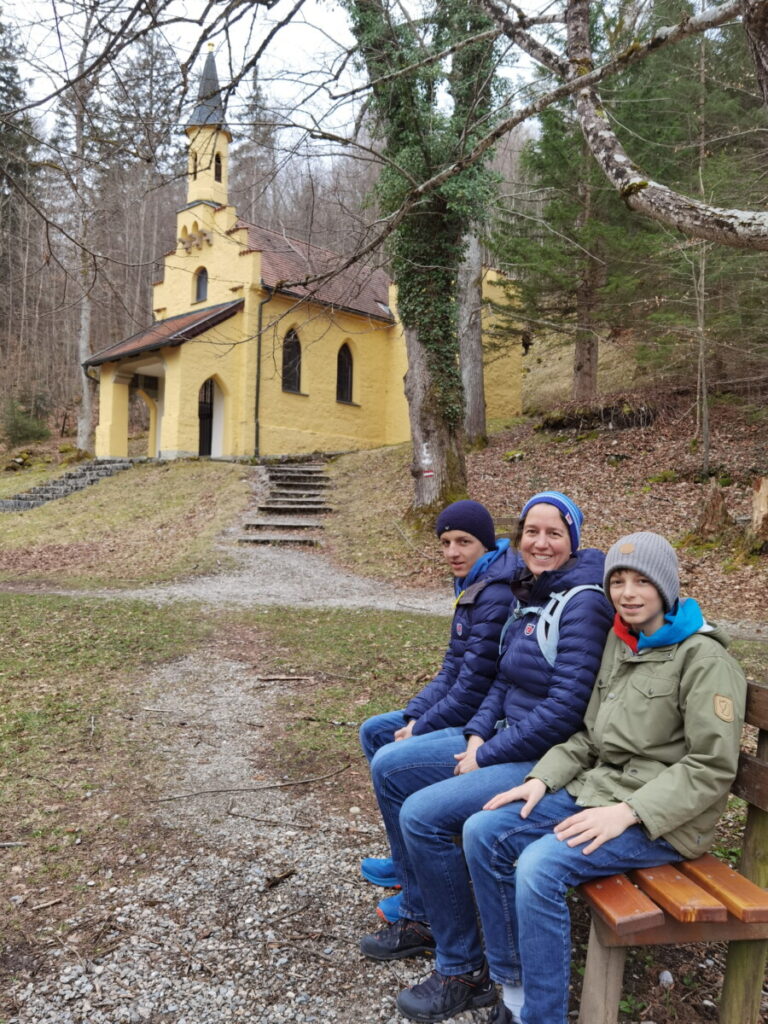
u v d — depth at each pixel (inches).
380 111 300.8
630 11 161.9
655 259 552.4
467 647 108.0
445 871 88.7
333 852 126.7
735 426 598.5
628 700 84.3
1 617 318.0
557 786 86.0
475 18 257.4
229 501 646.5
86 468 868.0
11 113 166.1
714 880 75.8
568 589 96.3
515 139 478.3
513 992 83.4
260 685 230.4
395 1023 85.6
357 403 992.9
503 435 768.3
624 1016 84.8
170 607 350.6
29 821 136.2
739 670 81.2
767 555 378.9
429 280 503.5
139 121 176.2
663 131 514.6
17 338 1453.0
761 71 104.8
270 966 95.6
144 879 116.7
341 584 422.9
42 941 99.7
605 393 767.1
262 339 872.3
